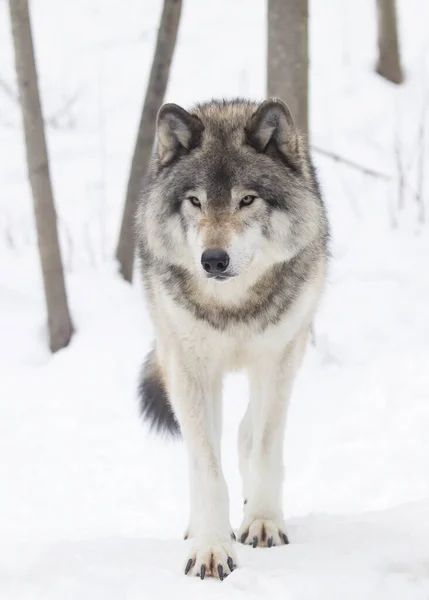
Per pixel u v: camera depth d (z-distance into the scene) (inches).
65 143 845.8
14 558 316.5
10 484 473.1
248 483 362.9
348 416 526.6
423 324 602.9
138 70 954.7
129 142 847.7
